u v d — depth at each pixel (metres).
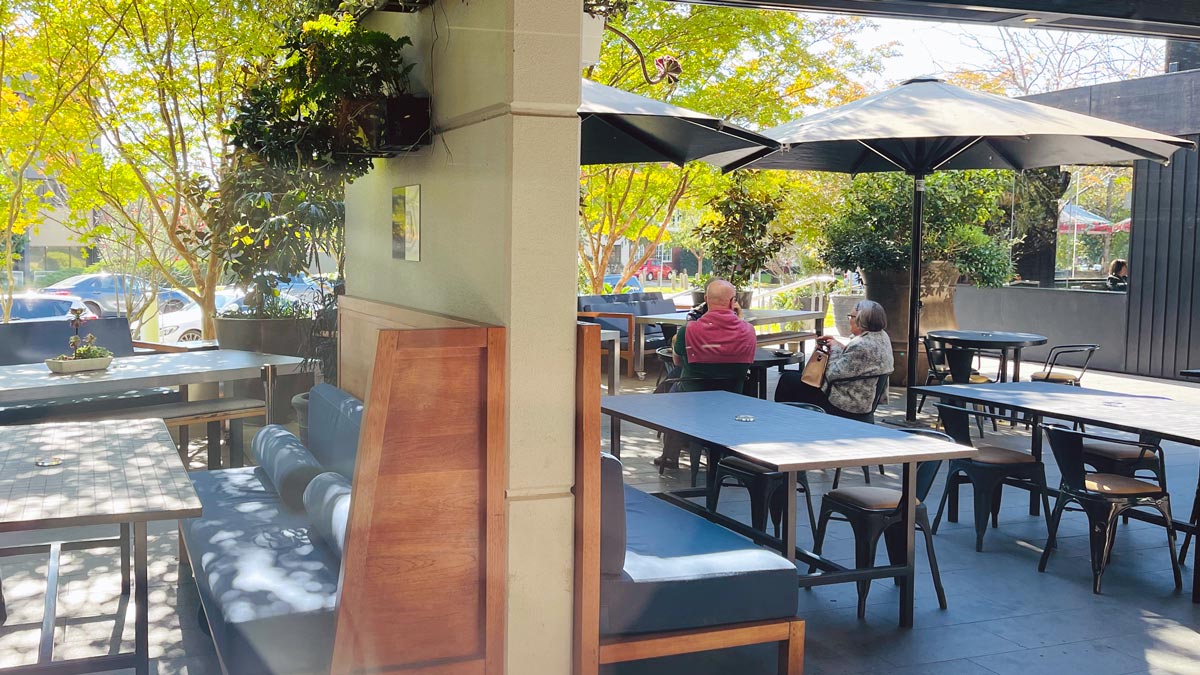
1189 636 3.61
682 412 4.37
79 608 3.04
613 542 2.82
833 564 3.71
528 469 2.62
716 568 2.95
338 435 2.86
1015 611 3.82
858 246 9.05
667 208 8.62
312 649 2.50
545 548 2.66
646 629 2.83
